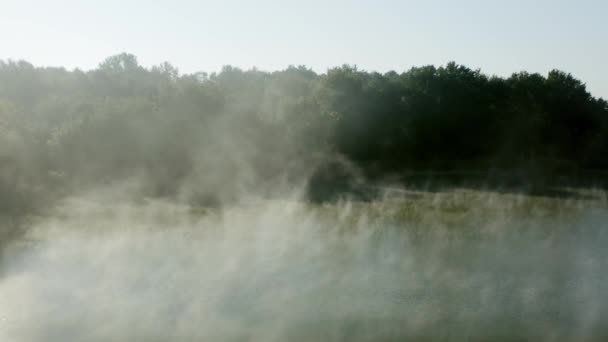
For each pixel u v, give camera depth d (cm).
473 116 5372
